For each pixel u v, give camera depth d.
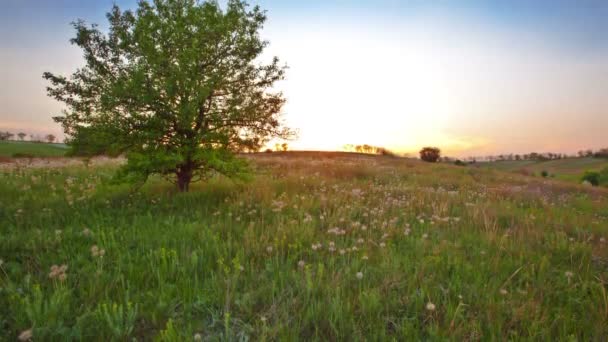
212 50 7.51
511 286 3.73
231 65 7.89
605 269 4.39
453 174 20.75
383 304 3.27
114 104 6.84
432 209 7.57
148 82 6.93
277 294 3.36
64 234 4.95
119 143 7.35
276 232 5.21
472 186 13.98
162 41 7.16
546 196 11.95
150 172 7.52
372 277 3.79
